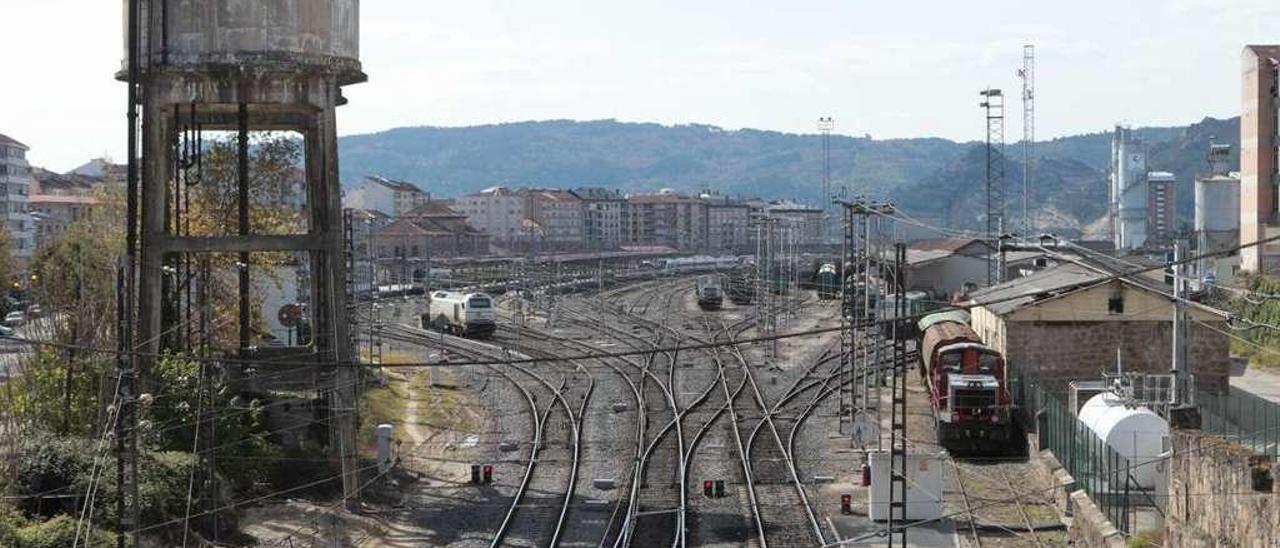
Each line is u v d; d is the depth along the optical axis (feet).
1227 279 301.63
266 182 216.95
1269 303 243.40
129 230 113.19
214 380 134.62
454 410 197.57
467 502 136.56
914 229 469.16
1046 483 140.15
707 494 137.18
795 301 346.74
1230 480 92.22
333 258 137.49
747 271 465.06
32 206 495.82
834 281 403.13
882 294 191.01
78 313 142.00
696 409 194.80
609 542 118.52
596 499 137.28
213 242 133.49
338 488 138.92
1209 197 434.71
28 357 139.85
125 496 107.86
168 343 149.07
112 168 415.85
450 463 156.87
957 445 162.61
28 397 128.06
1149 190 654.53
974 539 117.80
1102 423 132.57
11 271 317.42
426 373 234.58
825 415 188.03
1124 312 182.70
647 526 124.77
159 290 132.05
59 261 224.53
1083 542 114.42
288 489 136.36
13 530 98.84
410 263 483.92
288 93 135.95
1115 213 576.20
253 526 122.62
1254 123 331.16
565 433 175.63
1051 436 148.15
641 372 236.22
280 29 133.80
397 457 155.22
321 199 144.36
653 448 163.53
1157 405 136.67
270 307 234.58
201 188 207.31
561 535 122.42
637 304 391.65
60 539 99.40
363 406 183.52
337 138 139.54
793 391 213.05
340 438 135.95
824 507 131.85
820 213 593.42
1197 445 99.04
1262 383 207.62
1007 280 296.92
